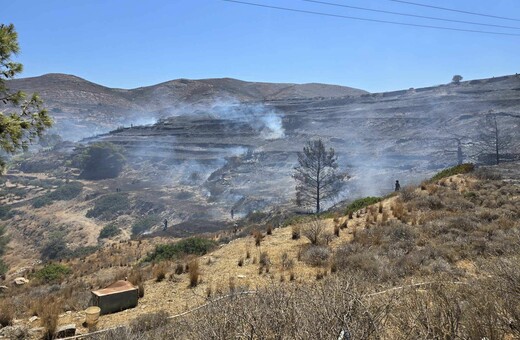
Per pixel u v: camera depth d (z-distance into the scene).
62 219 65.56
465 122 65.62
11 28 5.84
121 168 98.62
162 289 9.38
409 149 59.28
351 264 8.77
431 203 14.05
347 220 14.55
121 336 5.33
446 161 48.00
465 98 84.62
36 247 56.00
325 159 33.09
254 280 8.99
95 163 99.06
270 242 12.89
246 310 3.17
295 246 11.88
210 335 3.01
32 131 5.88
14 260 51.81
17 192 86.62
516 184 15.49
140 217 62.16
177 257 16.23
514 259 3.96
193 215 55.50
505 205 12.36
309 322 2.63
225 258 11.57
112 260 27.53
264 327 2.80
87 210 69.19
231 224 43.81
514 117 59.06
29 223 66.81
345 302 2.77
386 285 5.77
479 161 44.19
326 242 11.63
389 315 2.95
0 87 5.80
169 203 64.38
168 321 6.41
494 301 3.10
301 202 33.62
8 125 5.45
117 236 54.84
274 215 39.22
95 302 8.24
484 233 9.69
